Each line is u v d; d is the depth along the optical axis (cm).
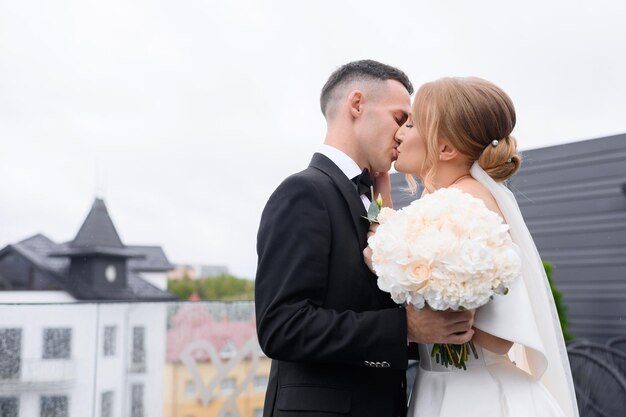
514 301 156
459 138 172
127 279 1681
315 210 163
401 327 153
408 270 141
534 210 537
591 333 488
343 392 160
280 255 161
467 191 169
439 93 176
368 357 152
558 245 517
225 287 1852
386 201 213
